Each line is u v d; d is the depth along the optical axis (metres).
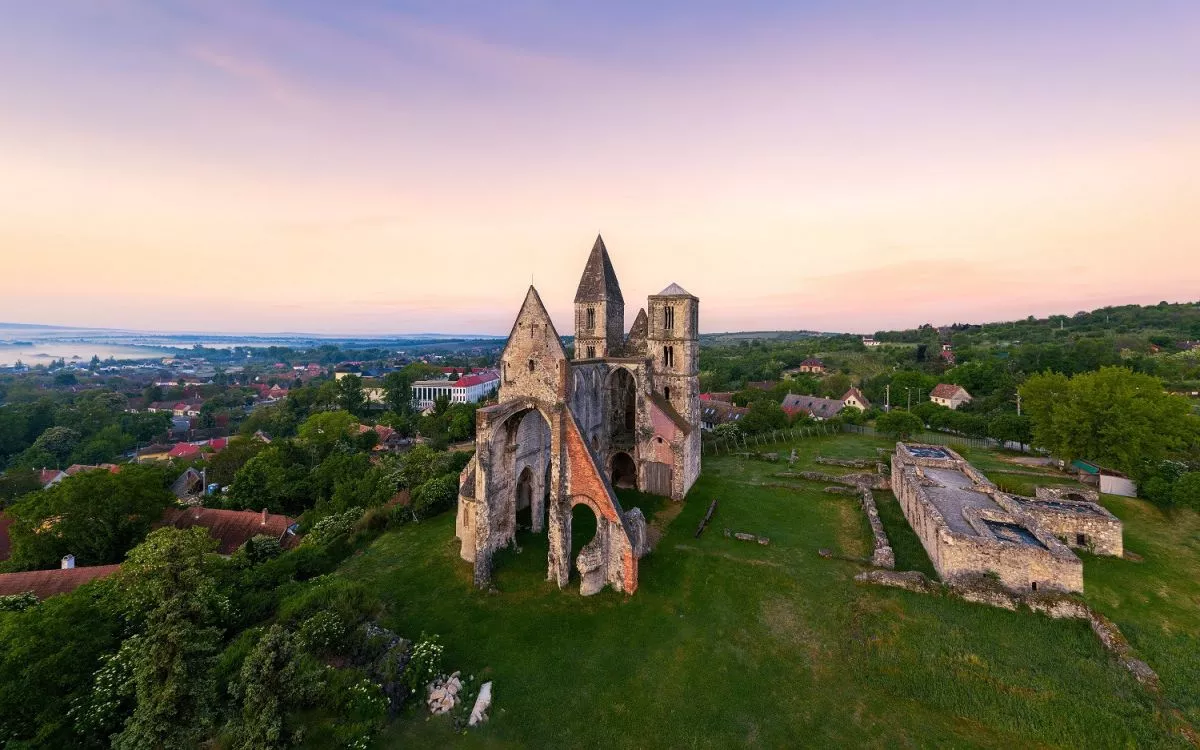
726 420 100.44
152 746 17.66
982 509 36.97
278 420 125.62
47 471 78.31
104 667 20.64
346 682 21.30
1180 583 31.28
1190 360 119.00
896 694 22.91
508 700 22.86
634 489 50.91
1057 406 51.41
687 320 52.69
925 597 29.94
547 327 33.88
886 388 114.88
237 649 21.88
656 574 33.66
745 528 41.66
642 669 24.88
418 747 20.20
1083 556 34.91
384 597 31.03
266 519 47.50
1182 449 47.47
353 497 50.66
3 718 18.47
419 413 133.00
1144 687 22.34
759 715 22.03
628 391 55.16
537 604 30.25
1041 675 23.14
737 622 28.53
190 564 20.69
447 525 42.19
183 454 101.06
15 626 20.83
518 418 36.69
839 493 50.16
